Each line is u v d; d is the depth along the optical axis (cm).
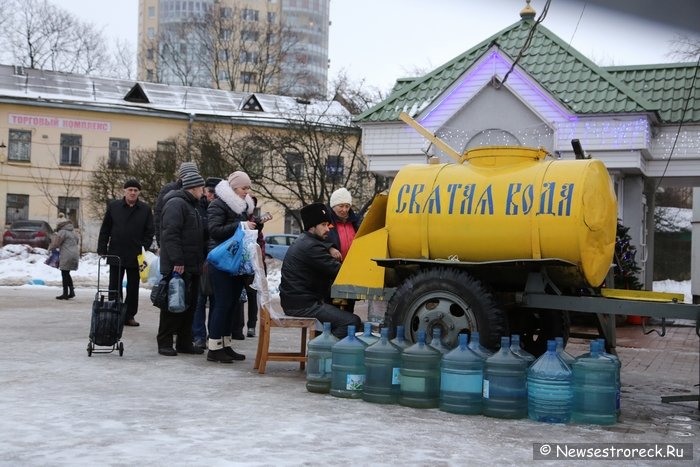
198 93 4872
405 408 652
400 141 1891
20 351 895
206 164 3469
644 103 1681
